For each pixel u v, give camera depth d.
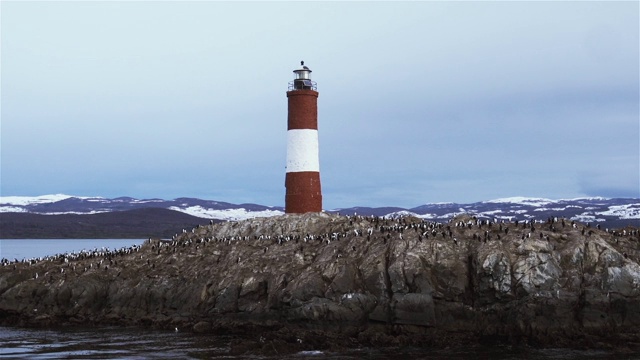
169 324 75.69
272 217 99.19
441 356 59.34
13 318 80.94
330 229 91.75
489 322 64.75
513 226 76.38
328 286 69.69
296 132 98.38
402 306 65.56
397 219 96.12
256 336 67.88
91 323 78.88
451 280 66.94
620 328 62.56
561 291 63.69
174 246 93.31
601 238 70.31
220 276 79.19
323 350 62.50
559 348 61.03
